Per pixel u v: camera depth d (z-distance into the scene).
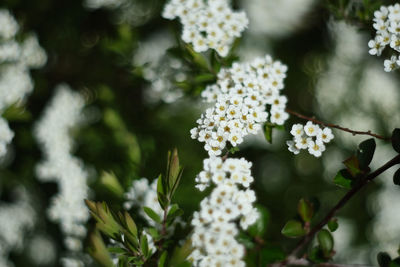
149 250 0.47
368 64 0.71
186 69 0.56
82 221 0.55
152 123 0.61
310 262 0.49
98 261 0.45
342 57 0.71
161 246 0.47
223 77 0.50
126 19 0.64
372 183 0.70
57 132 0.59
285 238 0.63
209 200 0.45
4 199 0.63
